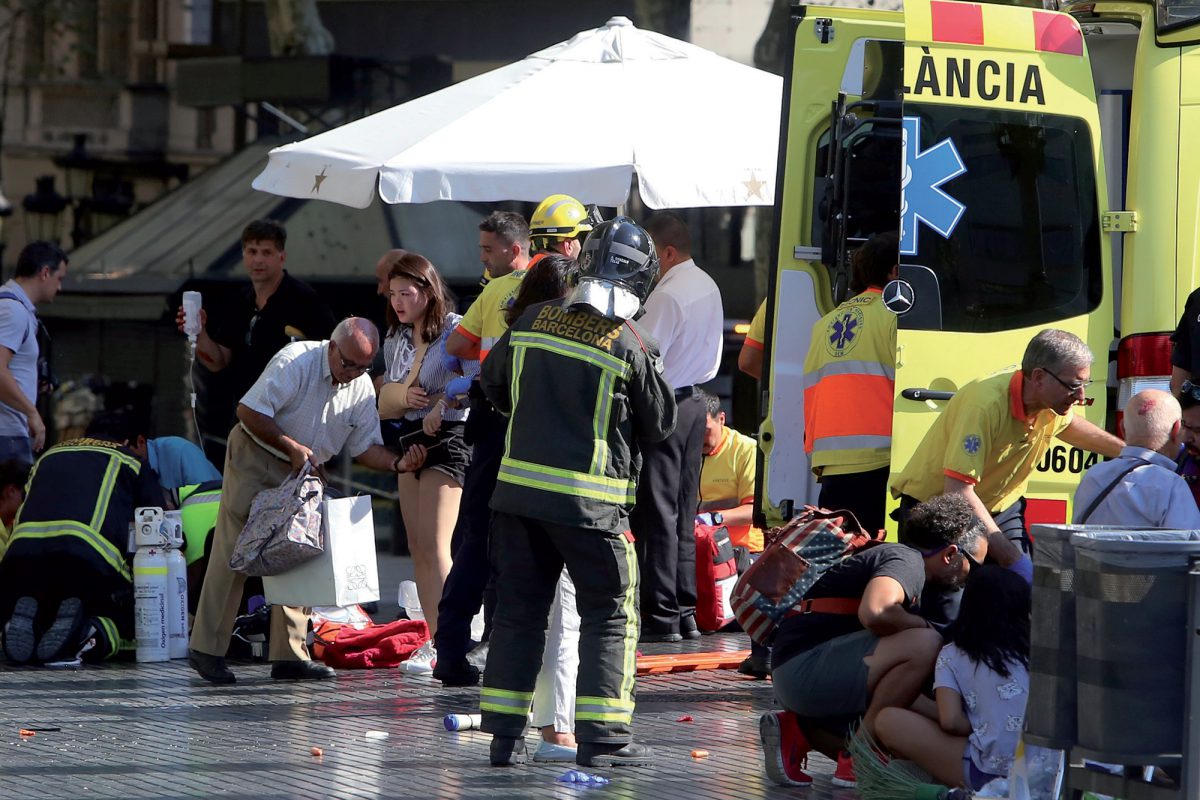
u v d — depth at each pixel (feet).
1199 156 78.43
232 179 235.40
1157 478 65.77
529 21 259.39
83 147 307.17
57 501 97.25
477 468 85.46
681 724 78.69
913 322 76.79
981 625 62.23
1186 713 52.90
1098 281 78.84
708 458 111.04
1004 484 74.33
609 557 67.92
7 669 94.22
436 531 92.17
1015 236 78.13
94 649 96.63
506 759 69.26
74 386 200.23
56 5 306.96
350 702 83.87
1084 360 69.77
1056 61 79.61
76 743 73.56
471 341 90.74
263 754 71.36
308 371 89.20
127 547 98.43
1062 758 56.85
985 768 61.72
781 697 67.05
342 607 95.25
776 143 98.48
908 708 64.85
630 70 101.81
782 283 89.61
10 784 65.57
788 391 89.20
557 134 95.86
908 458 76.59
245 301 110.93
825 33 90.74
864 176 90.94
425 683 89.71
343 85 235.40
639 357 68.08
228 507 89.20
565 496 67.15
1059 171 79.00
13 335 106.42
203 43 302.66
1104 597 53.62
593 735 67.87
